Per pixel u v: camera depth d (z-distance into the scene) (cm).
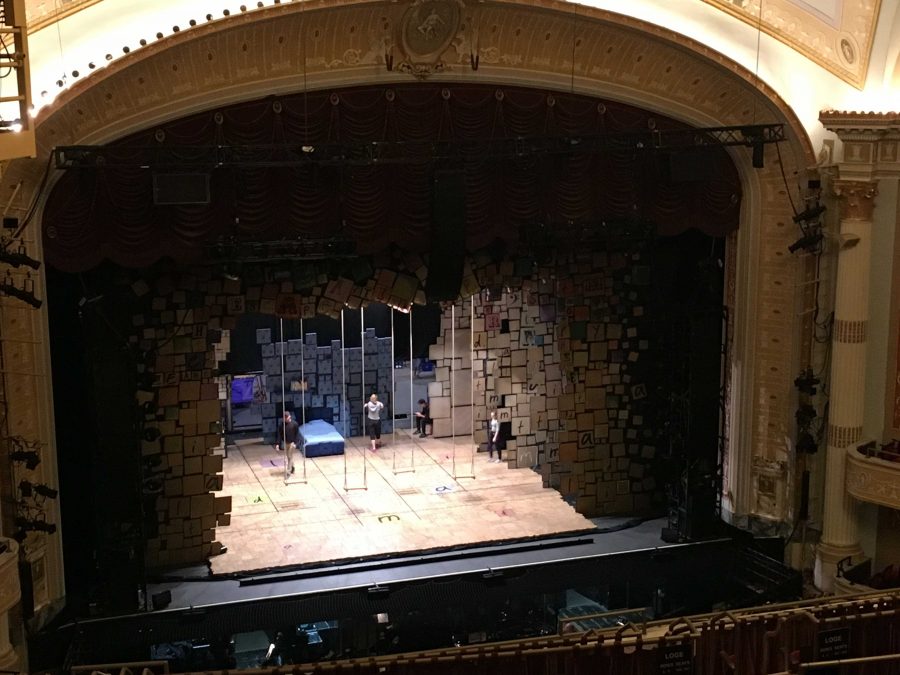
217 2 1586
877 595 1296
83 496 1781
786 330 1967
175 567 1873
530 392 2233
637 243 1950
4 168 1495
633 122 1884
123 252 1669
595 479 2134
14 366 1590
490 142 1788
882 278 1845
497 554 1914
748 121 1908
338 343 2505
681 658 1155
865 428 1888
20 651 1554
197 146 1647
